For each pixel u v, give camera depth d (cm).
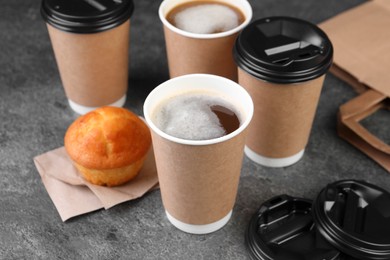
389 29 88
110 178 70
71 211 69
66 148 69
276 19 73
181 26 75
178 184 64
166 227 69
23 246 67
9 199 71
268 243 65
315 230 66
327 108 83
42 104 82
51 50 90
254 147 74
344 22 90
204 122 63
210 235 68
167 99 66
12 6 98
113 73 78
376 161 75
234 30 73
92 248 67
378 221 65
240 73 70
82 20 72
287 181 74
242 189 73
